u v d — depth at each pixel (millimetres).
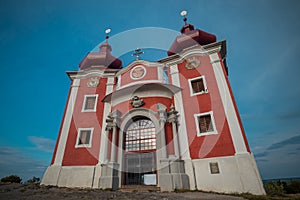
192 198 8766
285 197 10273
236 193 11273
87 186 14344
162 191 11703
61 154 16125
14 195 9336
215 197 9336
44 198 8469
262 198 9414
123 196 9078
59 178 14906
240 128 13328
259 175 11461
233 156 12602
